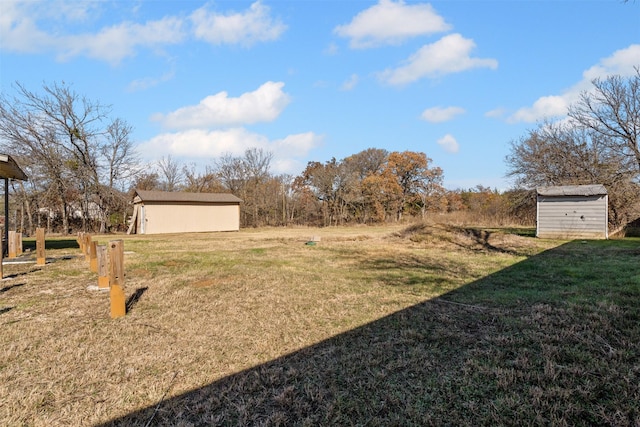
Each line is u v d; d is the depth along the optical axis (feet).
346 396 7.89
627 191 53.36
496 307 14.28
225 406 7.68
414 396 7.82
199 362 9.84
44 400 7.95
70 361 9.93
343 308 14.83
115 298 13.88
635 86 55.31
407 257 31.42
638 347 9.69
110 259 13.92
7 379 8.92
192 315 14.06
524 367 8.84
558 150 67.41
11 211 80.38
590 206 45.52
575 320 12.16
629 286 17.19
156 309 14.92
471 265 26.27
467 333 11.47
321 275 22.41
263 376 8.98
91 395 8.16
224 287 18.99
